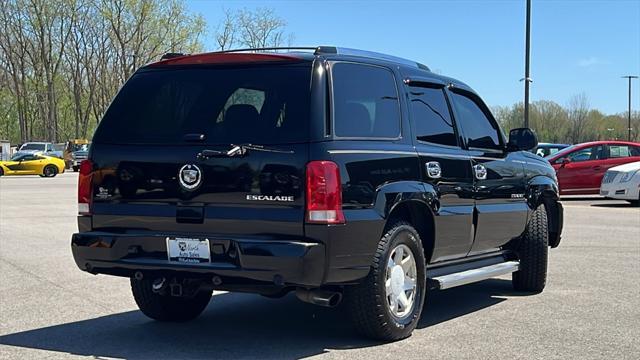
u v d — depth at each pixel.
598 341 5.66
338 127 5.05
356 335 5.73
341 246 4.86
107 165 5.41
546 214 7.77
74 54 68.00
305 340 5.65
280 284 4.78
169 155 5.18
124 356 5.21
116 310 6.83
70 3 65.62
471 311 6.81
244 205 4.93
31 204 19.77
